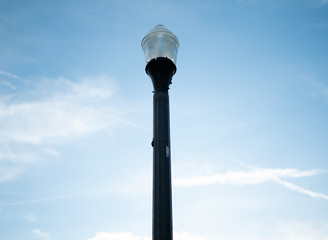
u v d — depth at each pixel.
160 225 6.07
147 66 7.66
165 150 6.72
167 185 6.40
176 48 7.93
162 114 7.11
